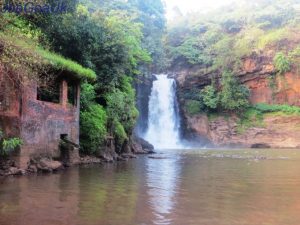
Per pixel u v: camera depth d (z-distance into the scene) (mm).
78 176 15305
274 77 61312
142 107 58406
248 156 32281
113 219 7863
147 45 60406
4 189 11555
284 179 15094
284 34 63000
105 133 24828
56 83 20719
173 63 68812
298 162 24953
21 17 22234
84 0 47594
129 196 10648
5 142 15094
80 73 20609
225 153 38062
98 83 28797
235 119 60406
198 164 22922
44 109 18422
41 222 7531
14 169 15594
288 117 57719
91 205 9281
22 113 16266
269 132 57562
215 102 61094
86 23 28078
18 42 14875
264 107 60156
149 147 43625
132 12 61094
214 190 11984
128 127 31781
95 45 28172
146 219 7902
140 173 16875
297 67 59750
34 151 17359
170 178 15094
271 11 77500
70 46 27406
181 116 63688
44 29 25750
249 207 9258
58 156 19922
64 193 10977
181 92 65000
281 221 7852
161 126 61000
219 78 62906
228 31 76812
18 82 15648
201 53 67875
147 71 60312
